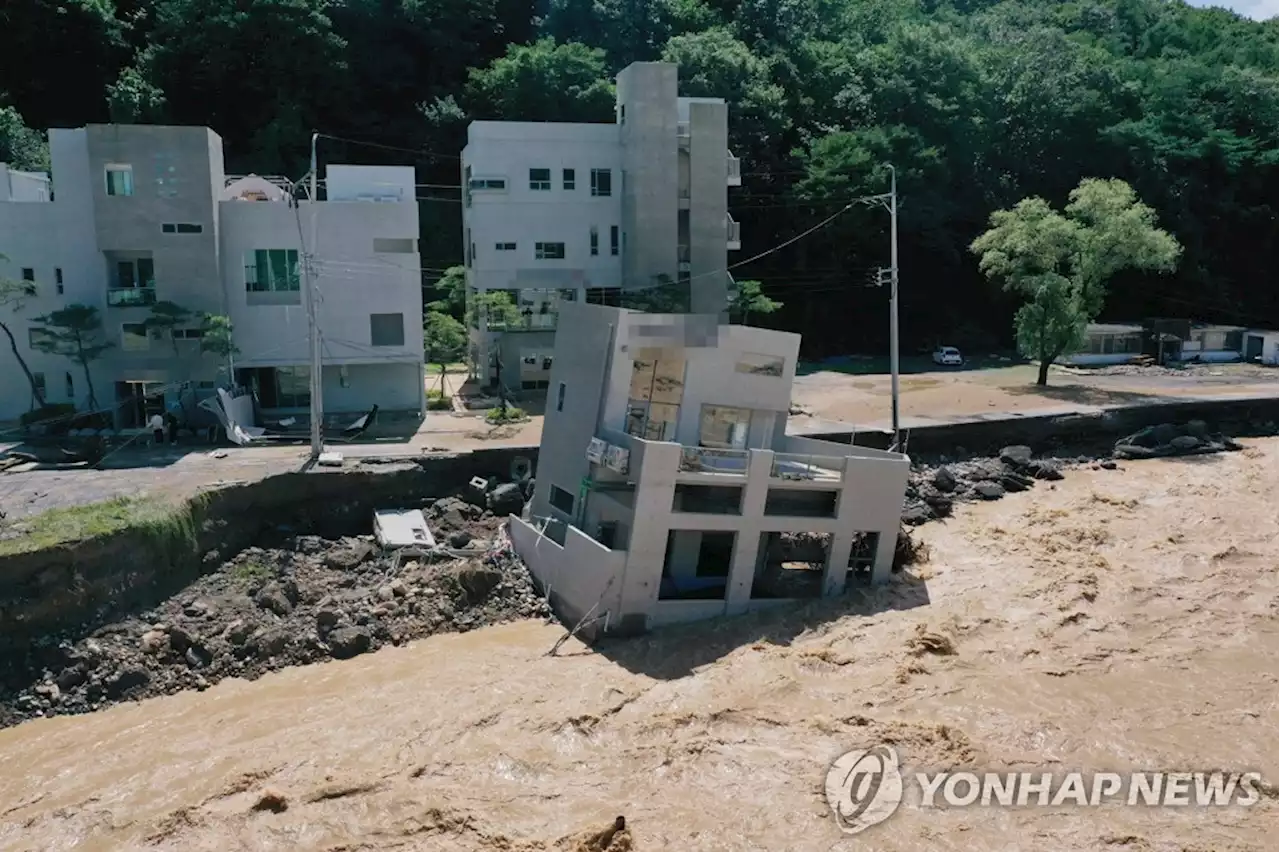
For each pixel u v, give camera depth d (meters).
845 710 24.77
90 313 43.34
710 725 24.17
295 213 45.59
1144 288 86.12
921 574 34.28
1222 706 24.91
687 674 27.25
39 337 44.69
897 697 25.39
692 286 58.22
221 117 76.06
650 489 29.52
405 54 82.12
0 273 44.12
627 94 57.44
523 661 28.55
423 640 30.52
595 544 29.97
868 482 32.28
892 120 83.06
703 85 75.81
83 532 28.92
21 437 41.16
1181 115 91.75
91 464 37.81
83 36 74.94
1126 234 58.75
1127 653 27.95
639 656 28.61
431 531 36.28
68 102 76.31
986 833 19.88
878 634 29.17
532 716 24.77
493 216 57.38
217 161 45.72
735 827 20.14
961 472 44.97
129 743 24.41
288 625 30.02
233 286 46.00
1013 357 76.38
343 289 47.03
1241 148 90.44
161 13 73.25
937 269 82.12
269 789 21.52
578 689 26.34
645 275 57.75
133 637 28.62
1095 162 87.75
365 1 79.31
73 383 44.81
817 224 75.81
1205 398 55.16
